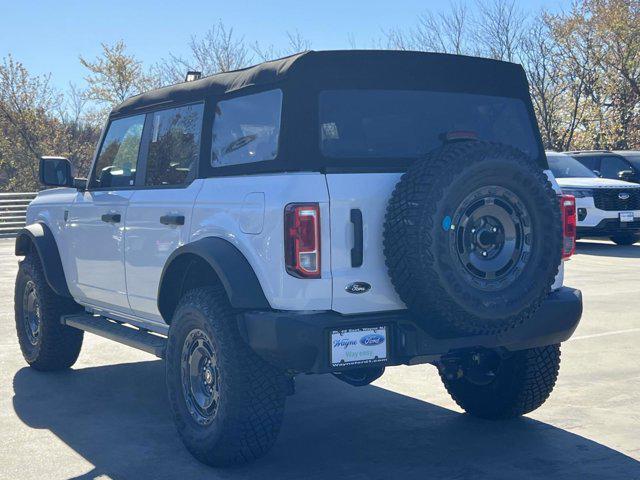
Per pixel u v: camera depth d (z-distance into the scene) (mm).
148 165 5723
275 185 4352
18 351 7902
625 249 16906
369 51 4652
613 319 9094
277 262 4266
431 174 4074
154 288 5449
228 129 4957
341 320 4219
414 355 4312
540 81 36812
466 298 4102
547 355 5180
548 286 4352
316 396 6215
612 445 4965
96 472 4594
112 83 48062
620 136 36344
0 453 4926
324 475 4516
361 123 4598
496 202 4184
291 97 4484
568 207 4996
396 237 4113
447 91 4906
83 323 6254
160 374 6977
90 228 6230
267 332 4250
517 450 4895
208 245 4621
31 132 47406
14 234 24844
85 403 6074
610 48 35844
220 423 4488
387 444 5051
